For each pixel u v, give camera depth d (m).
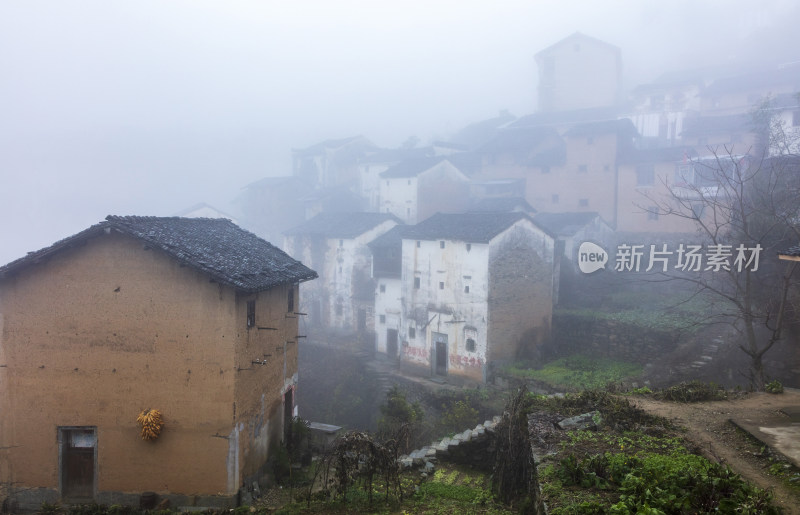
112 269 12.23
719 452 8.58
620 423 9.89
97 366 12.25
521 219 26.88
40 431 12.34
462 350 26.59
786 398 11.79
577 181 37.56
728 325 22.67
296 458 14.76
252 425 12.98
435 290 27.88
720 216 28.05
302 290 39.69
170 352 12.12
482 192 43.53
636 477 7.20
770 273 20.00
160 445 12.12
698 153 34.41
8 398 12.41
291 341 16.02
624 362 24.80
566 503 7.05
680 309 25.83
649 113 43.75
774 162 24.14
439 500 10.16
